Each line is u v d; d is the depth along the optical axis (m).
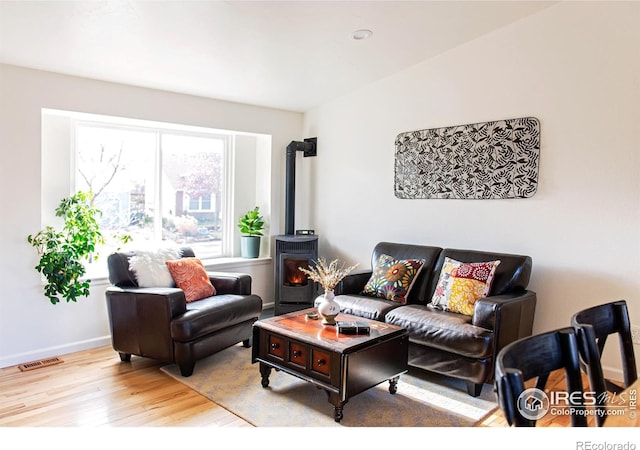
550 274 3.60
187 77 4.07
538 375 1.27
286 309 5.04
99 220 4.36
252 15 3.12
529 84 3.66
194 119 4.59
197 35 3.32
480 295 3.40
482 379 2.99
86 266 4.22
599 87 3.32
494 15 3.55
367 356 2.82
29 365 3.54
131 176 4.57
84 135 4.23
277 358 3.05
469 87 4.02
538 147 3.62
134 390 3.12
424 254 4.07
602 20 3.29
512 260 3.52
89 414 2.76
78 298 3.86
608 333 1.74
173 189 4.92
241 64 3.93
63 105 3.71
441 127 4.21
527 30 3.65
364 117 4.86
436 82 4.24
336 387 2.69
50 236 3.61
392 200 4.65
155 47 3.43
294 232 5.33
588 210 3.40
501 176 3.82
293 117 5.50
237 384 3.25
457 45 4.04
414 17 3.41
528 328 3.38
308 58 3.96
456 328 3.09
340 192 5.16
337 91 4.90
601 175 3.33
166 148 4.83
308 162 5.50
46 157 3.92
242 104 4.99
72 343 3.86
